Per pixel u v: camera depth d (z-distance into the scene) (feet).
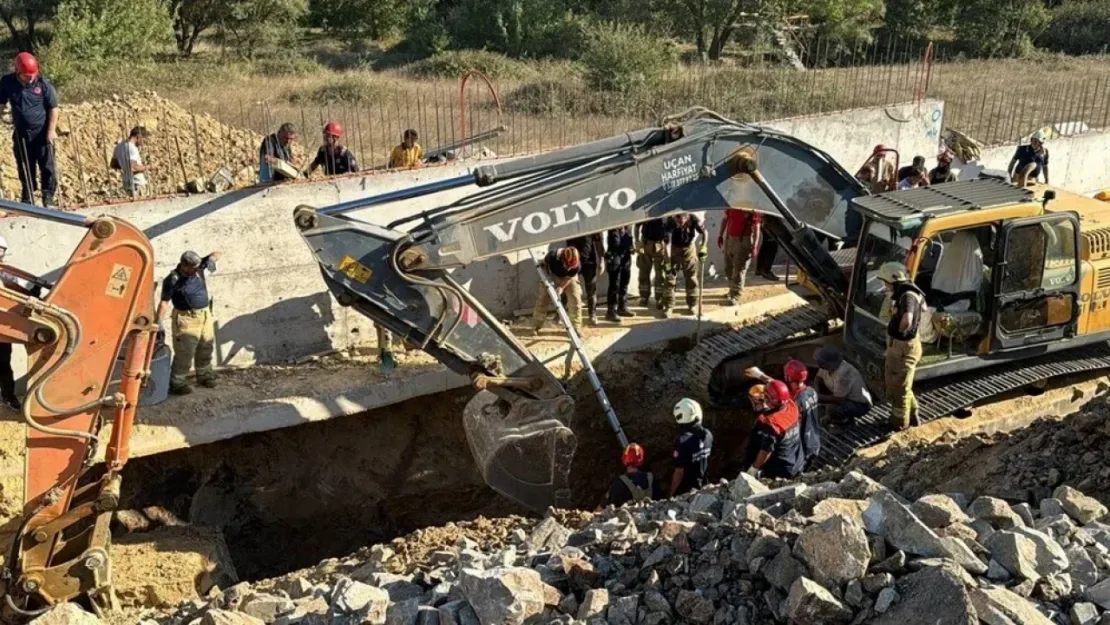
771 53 101.09
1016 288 32.58
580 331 40.16
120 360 34.04
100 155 49.21
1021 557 16.84
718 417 40.57
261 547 36.04
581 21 112.78
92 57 91.97
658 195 32.32
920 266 32.42
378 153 59.31
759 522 18.83
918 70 86.84
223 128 54.24
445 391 38.32
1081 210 35.09
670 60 82.43
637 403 40.63
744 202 33.17
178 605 25.84
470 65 94.79
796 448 29.50
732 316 42.80
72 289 23.70
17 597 25.45
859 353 33.99
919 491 25.11
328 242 30.04
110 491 25.12
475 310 31.58
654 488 30.99
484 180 31.32
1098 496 21.52
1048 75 94.99
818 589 16.34
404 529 38.29
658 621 17.84
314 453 36.63
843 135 50.42
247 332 37.68
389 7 123.65
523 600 18.12
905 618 15.69
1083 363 35.04
